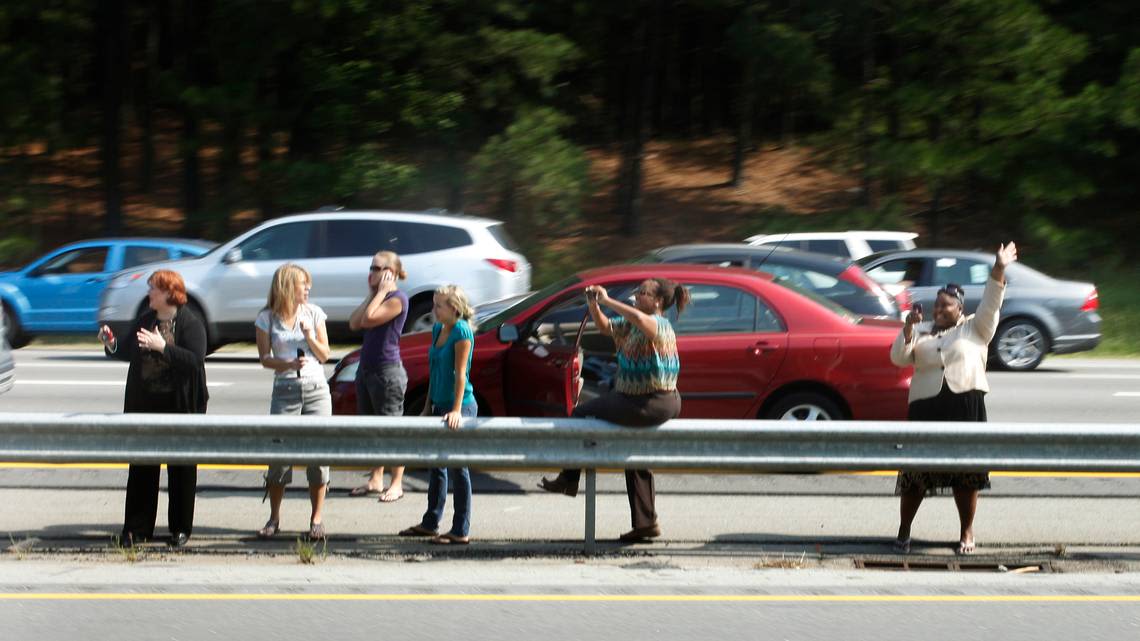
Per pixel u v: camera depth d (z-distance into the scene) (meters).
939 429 18.48
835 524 20.94
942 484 18.94
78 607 15.74
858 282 31.88
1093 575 17.58
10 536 19.42
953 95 66.81
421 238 43.25
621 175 82.62
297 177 66.50
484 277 42.97
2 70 68.94
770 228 72.19
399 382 22.09
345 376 25.05
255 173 71.81
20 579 16.89
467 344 19.08
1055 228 70.06
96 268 49.38
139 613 15.51
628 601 16.22
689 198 88.00
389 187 66.81
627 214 79.50
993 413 33.72
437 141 70.50
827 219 72.75
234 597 16.22
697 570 17.81
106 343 19.27
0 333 28.44
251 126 69.31
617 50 83.31
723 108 111.06
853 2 68.25
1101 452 18.72
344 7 64.94
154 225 81.38
